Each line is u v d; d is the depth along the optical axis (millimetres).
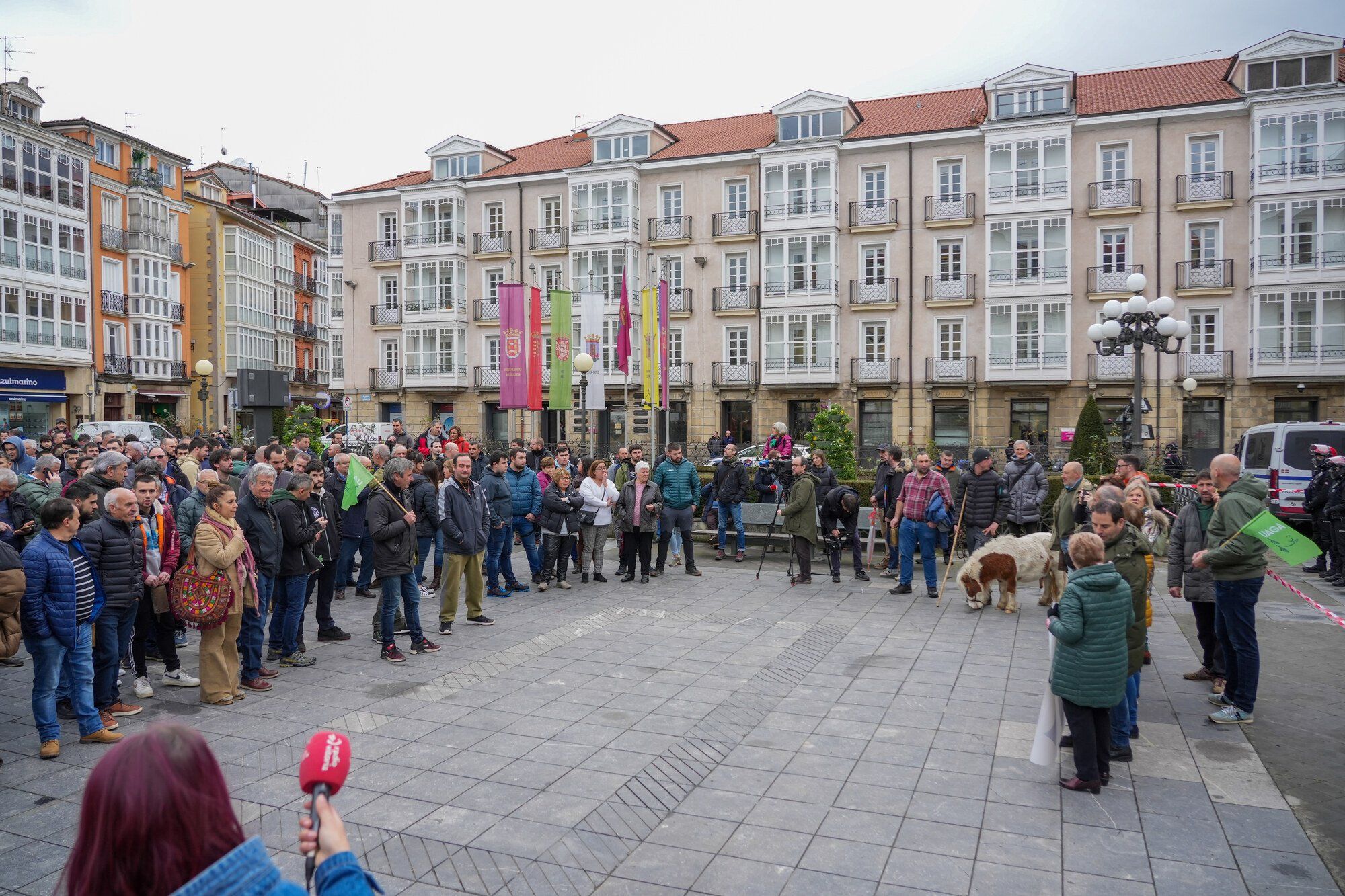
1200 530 7492
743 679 7770
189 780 1553
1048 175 34000
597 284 40625
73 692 6250
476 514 9664
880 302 36250
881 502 13016
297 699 7223
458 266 42438
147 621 7422
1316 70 31500
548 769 5719
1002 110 34906
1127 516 6617
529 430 41500
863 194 36844
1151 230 32938
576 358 20828
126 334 41000
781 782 5520
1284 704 7066
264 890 1525
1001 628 9758
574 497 12328
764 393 38281
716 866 4457
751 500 15680
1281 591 12008
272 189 63906
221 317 48250
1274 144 31469
